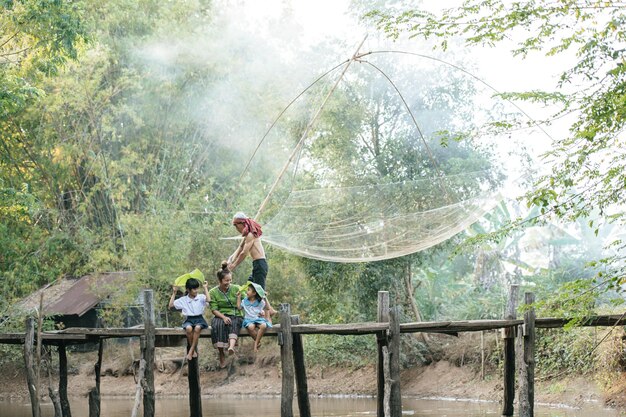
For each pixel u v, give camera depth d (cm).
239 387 2269
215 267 2367
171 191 2895
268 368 2330
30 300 2636
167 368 2417
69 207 2975
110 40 2841
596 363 1666
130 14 2902
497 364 1933
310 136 2188
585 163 915
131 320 2725
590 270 2119
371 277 2044
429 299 2428
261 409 1781
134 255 2373
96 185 2706
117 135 2875
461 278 2594
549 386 1758
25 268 2541
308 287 2203
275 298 2345
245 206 2422
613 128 891
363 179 1995
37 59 1919
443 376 2009
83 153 2769
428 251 2094
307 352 2278
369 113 2077
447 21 939
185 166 2966
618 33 896
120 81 2733
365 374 2173
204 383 2347
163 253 2339
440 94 2016
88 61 2633
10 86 1827
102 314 2466
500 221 2255
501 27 915
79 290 2672
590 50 902
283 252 2222
